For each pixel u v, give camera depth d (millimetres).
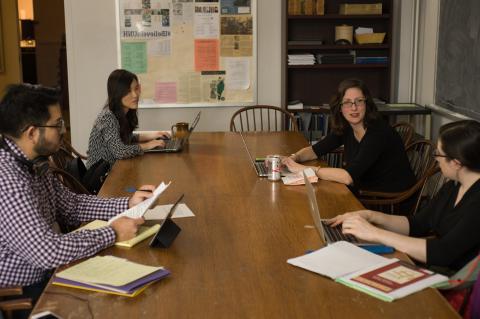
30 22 10516
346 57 5527
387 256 2115
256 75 5770
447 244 2162
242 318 1657
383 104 5512
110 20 5621
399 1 5672
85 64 5680
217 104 5789
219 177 3293
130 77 4090
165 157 3848
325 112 5594
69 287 1875
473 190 2359
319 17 5453
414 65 5672
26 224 2064
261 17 5684
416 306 1717
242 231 2375
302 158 3762
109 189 3076
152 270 1943
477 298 1920
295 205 2738
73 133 5789
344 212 2645
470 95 4363
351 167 3363
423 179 3354
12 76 8625
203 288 1850
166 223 2238
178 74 5723
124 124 4102
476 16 4227
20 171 2182
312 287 1846
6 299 2209
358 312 1686
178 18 5629
